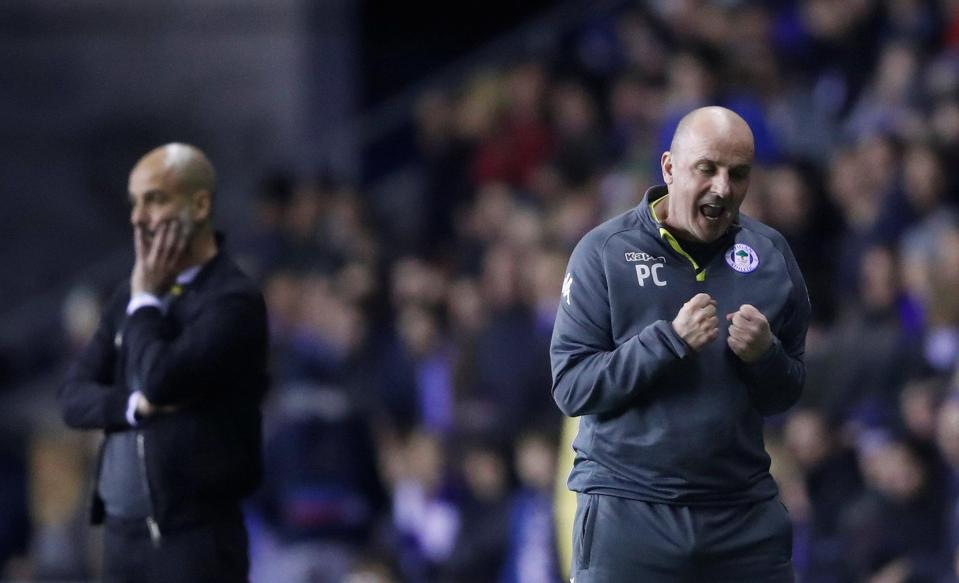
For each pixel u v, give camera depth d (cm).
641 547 1549
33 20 5369
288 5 5384
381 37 5819
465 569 3153
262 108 5366
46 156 5362
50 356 5184
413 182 5034
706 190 1505
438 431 3372
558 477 2758
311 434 3241
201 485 1800
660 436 1537
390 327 3822
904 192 3356
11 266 5325
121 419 1805
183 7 5372
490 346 3494
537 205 4094
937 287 3014
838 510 2808
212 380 1784
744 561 1557
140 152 5356
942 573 2670
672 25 4369
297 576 3184
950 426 2672
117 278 5231
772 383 1532
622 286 1560
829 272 3369
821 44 4091
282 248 4109
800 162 3594
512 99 4541
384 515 3300
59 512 3719
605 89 4562
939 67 3812
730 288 1563
